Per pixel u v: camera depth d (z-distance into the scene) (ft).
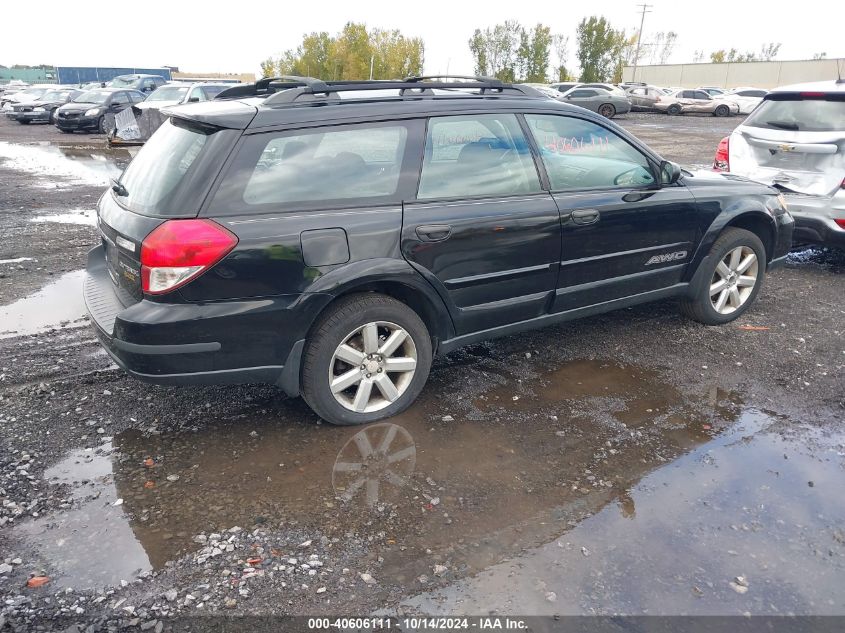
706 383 13.55
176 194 9.81
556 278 13.16
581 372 14.03
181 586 7.94
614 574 8.26
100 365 13.84
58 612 7.49
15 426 11.41
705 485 10.13
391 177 11.09
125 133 57.00
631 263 14.25
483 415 12.20
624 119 99.40
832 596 7.98
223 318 9.91
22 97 86.07
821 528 9.18
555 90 111.65
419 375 12.03
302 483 10.02
